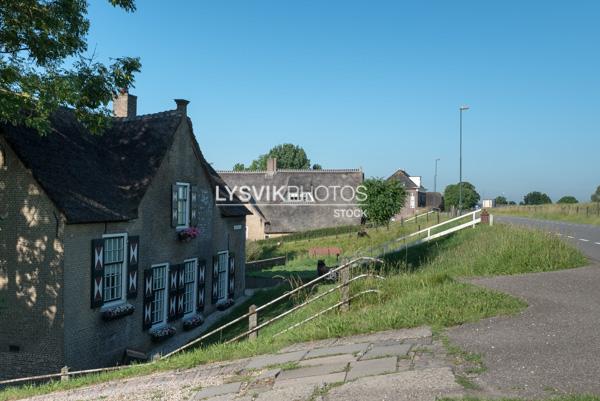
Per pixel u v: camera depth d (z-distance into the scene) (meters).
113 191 18.20
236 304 26.67
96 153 19.52
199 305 23.08
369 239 39.53
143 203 18.94
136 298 18.47
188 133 22.27
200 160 23.23
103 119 15.12
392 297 12.64
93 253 16.20
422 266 18.48
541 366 7.68
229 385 8.84
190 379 9.77
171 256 20.92
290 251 41.41
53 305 15.21
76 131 19.62
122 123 22.19
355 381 7.86
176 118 21.44
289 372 8.91
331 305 13.10
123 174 19.64
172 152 21.03
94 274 16.22
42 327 15.31
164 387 9.55
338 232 51.69
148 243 19.28
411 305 11.41
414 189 76.44
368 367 8.39
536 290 12.44
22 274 15.53
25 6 12.91
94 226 16.34
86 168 17.97
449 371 7.72
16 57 13.29
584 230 30.30
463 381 7.31
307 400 7.44
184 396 8.75
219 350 11.55
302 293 18.16
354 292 13.22
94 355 16.36
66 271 15.24
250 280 30.95
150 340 19.38
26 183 15.48
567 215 45.09
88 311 16.14
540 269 15.32
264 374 9.02
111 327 17.17
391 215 42.19
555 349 8.38
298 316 13.66
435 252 21.27
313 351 9.94
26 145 15.92
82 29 14.75
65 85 13.31
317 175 60.22
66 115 19.83
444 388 7.12
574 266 15.62
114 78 15.14
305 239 49.22
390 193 41.56
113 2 14.27
